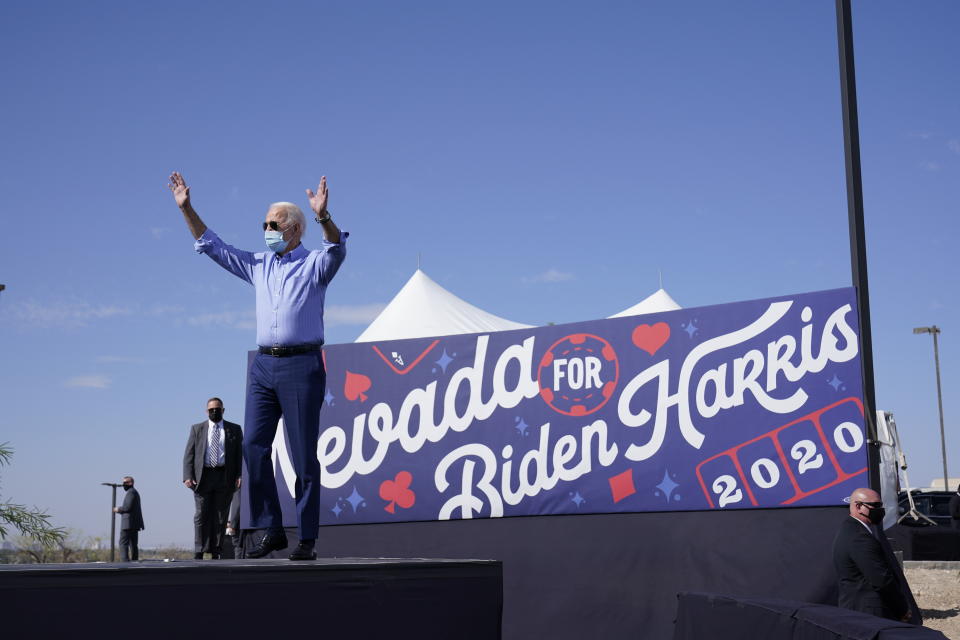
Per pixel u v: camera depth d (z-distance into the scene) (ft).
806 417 23.72
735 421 24.64
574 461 26.71
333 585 13.53
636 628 24.93
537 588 26.55
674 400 25.58
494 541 27.53
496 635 14.98
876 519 20.47
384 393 29.96
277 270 18.25
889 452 42.52
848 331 23.59
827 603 22.70
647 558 25.20
